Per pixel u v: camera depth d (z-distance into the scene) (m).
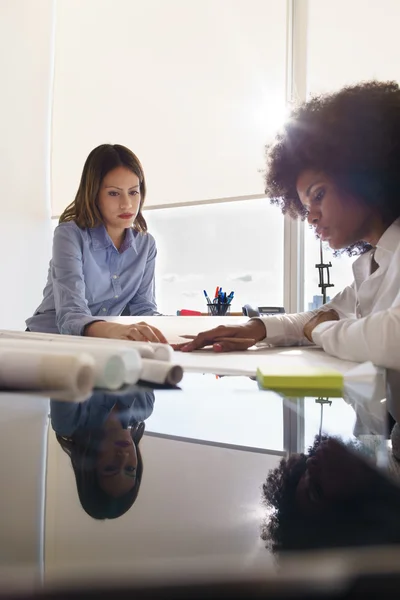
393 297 0.66
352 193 0.71
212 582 0.09
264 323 0.75
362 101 0.71
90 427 0.24
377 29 1.68
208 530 0.12
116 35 2.07
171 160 1.96
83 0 2.14
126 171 1.31
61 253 1.16
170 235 2.03
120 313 1.41
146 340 0.71
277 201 0.91
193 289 2.00
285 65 1.80
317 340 0.64
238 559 0.10
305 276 1.83
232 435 0.23
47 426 0.23
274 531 0.12
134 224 1.44
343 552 0.10
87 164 1.32
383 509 0.13
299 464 0.18
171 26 1.96
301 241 1.82
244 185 1.85
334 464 0.19
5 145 2.10
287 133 0.80
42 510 0.13
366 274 0.83
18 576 0.09
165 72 1.97
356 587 0.09
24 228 2.17
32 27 2.16
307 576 0.09
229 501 0.14
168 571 0.09
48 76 2.23
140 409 0.29
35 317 1.28
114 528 0.12
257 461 0.19
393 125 0.69
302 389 0.38
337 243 0.76
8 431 0.22
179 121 1.95
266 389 0.37
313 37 1.77
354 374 0.43
